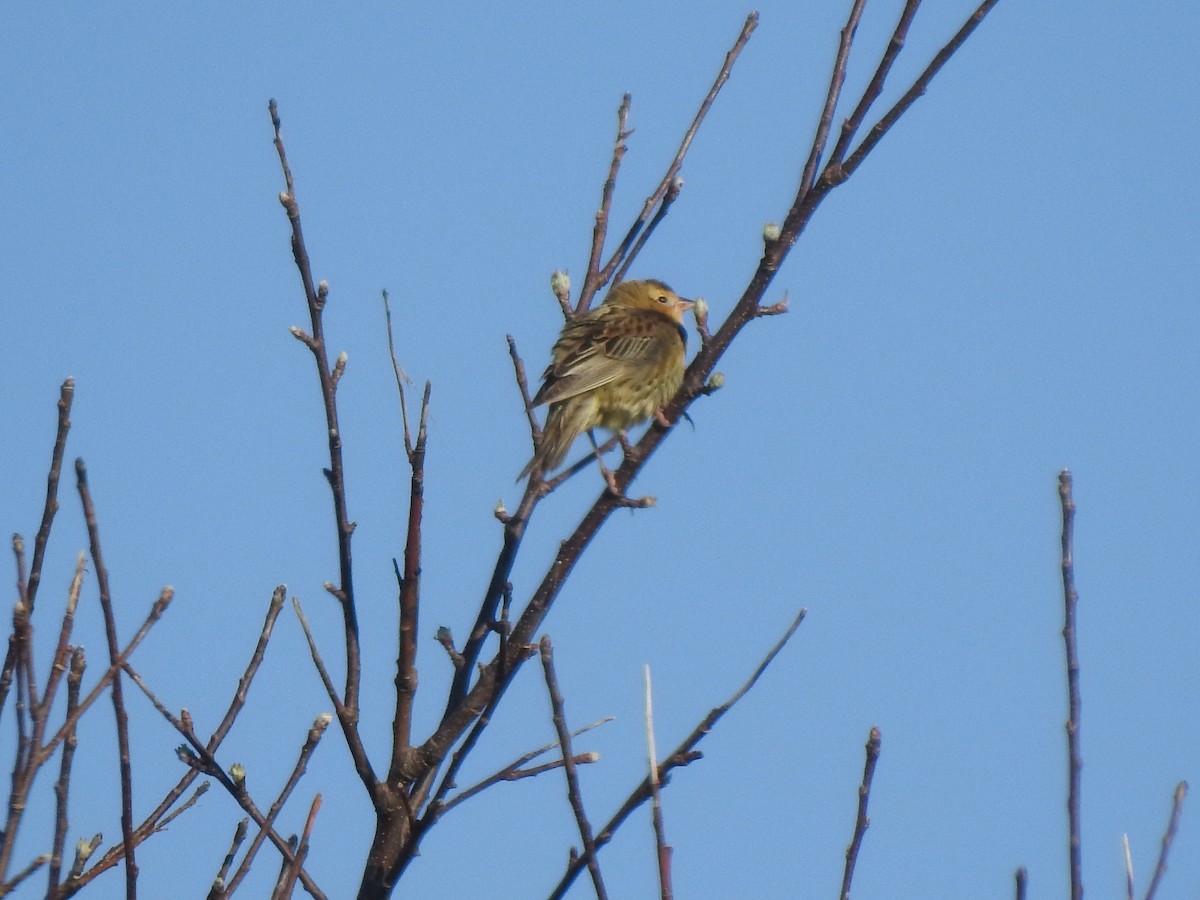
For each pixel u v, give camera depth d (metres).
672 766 8.57
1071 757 7.63
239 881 9.31
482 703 10.50
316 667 10.32
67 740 8.47
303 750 9.84
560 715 7.98
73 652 9.03
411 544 10.69
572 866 8.36
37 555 8.99
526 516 11.28
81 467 8.60
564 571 10.71
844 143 10.60
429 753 10.34
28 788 8.13
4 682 8.62
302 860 9.41
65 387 9.12
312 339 10.66
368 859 10.22
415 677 10.64
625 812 8.42
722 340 11.02
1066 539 7.93
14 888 8.19
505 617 10.62
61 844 8.40
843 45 10.79
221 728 9.94
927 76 10.51
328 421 10.59
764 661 8.81
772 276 10.95
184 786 9.77
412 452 10.72
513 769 10.19
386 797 10.25
